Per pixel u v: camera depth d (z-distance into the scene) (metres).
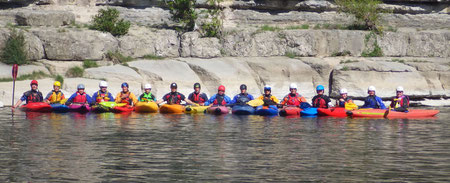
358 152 28.53
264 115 48.50
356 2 73.62
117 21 70.56
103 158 26.86
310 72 65.81
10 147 29.58
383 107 49.28
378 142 31.83
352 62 66.62
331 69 65.75
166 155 27.72
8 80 58.03
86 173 23.83
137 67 62.00
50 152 28.28
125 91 52.47
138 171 24.23
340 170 24.39
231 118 45.47
